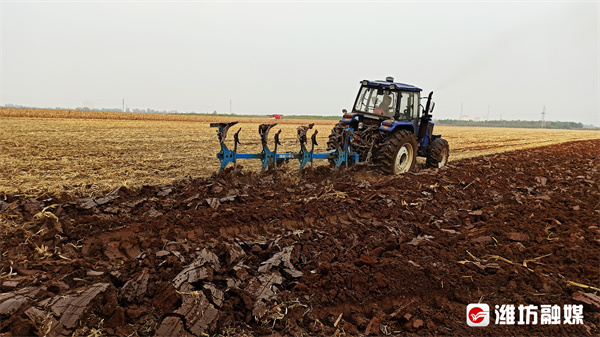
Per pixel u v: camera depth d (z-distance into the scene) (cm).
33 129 1942
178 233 465
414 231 559
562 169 1221
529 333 333
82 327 283
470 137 3025
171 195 639
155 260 390
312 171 884
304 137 873
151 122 3155
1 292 319
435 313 356
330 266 396
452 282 399
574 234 547
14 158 1033
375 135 978
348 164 966
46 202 545
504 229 570
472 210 686
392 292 374
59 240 434
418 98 1066
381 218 586
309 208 586
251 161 1165
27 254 404
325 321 335
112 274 356
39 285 330
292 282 371
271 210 550
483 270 430
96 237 451
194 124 3203
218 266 382
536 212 665
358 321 335
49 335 268
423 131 1109
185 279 341
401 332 325
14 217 496
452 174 915
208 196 632
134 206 550
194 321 295
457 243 505
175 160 1112
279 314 321
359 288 371
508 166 1152
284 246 450
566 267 457
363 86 1072
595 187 920
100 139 1622
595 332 342
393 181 795
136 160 1080
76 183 750
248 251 441
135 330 295
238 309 329
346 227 534
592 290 406
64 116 3416
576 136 3941
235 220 512
